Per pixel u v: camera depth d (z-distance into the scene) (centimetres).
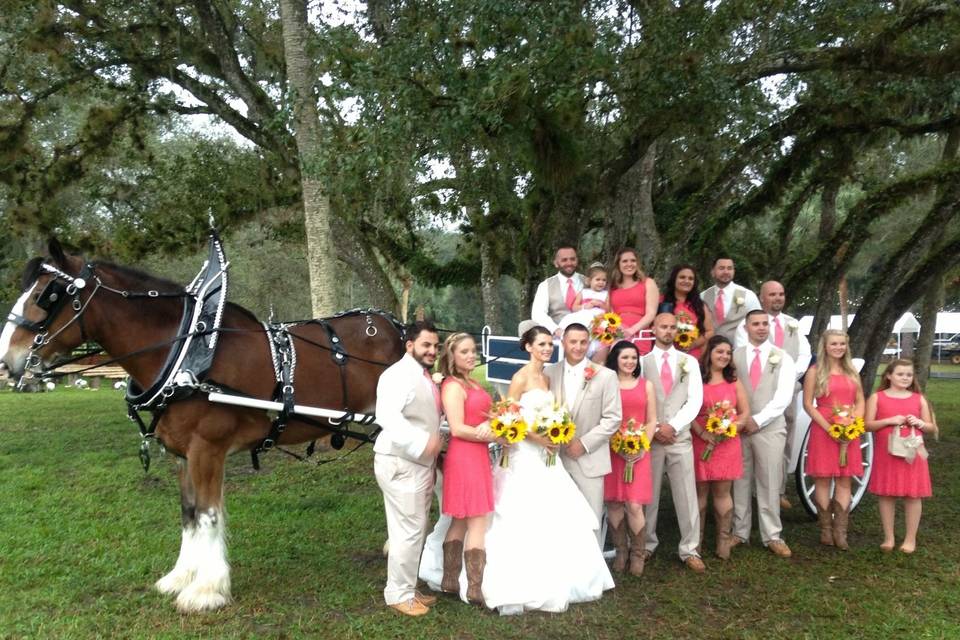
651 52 764
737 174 1004
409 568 437
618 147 981
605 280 623
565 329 489
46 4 1050
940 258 949
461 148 830
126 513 657
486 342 650
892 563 530
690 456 526
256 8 1173
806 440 646
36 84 1169
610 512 519
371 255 1228
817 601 459
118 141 1297
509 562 445
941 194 985
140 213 1316
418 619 429
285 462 880
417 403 432
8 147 1155
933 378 2516
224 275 481
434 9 747
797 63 911
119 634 410
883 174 1526
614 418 478
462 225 1440
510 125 720
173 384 436
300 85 869
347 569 518
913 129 966
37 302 443
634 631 418
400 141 709
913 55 841
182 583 465
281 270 2580
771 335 632
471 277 1475
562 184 848
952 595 466
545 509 455
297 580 496
